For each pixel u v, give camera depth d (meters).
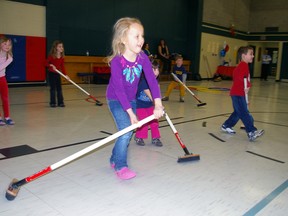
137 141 3.90
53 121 5.02
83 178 2.79
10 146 3.63
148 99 3.75
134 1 12.77
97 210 2.25
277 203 2.49
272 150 3.95
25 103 6.65
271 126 5.40
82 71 11.45
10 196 2.30
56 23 10.35
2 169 2.92
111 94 2.72
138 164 3.22
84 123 4.96
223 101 8.25
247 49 4.20
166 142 4.07
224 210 2.34
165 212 2.26
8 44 4.39
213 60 17.17
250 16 19.28
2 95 4.59
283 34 17.95
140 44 2.51
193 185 2.76
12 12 9.28
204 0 15.73
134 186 2.68
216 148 3.93
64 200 2.37
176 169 3.12
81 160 3.25
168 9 14.40
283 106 7.84
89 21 11.31
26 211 2.19
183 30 15.56
